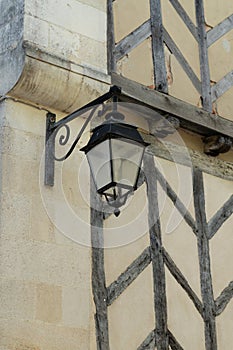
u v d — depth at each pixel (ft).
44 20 24.49
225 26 31.22
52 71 23.59
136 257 25.88
